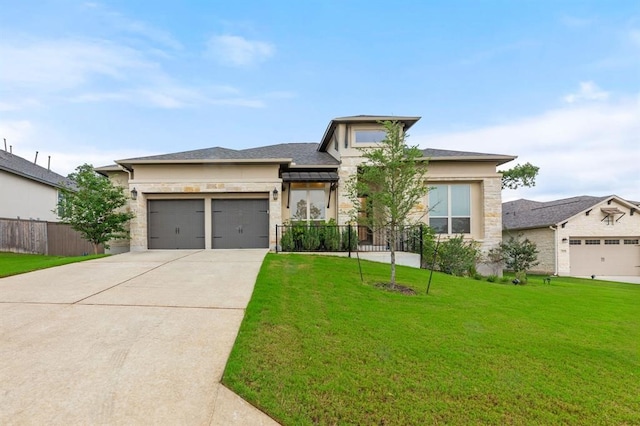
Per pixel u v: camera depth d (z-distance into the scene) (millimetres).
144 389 2879
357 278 7594
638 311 6504
